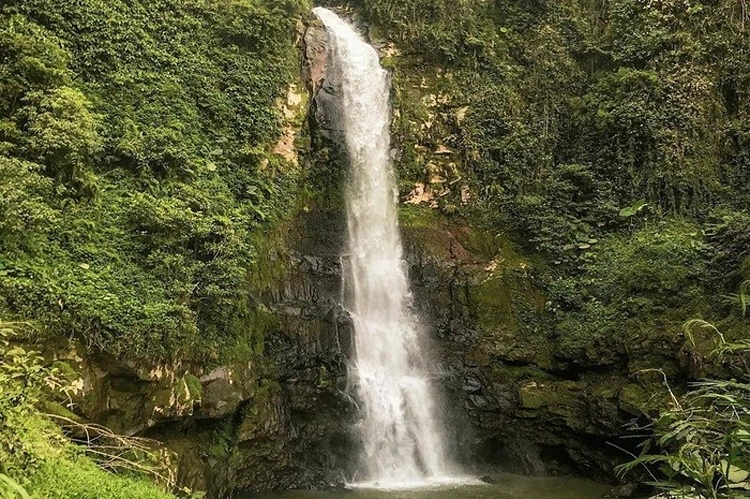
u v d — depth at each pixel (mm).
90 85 11039
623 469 3326
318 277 12523
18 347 6316
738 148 14234
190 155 11398
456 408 12344
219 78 12914
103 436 7547
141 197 9828
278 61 13758
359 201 14367
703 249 12031
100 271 8586
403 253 14289
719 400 3178
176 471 8227
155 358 8336
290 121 13602
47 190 8875
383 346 12562
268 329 10953
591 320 12406
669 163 13711
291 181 13086
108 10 11812
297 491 10125
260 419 10094
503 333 12859
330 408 11219
